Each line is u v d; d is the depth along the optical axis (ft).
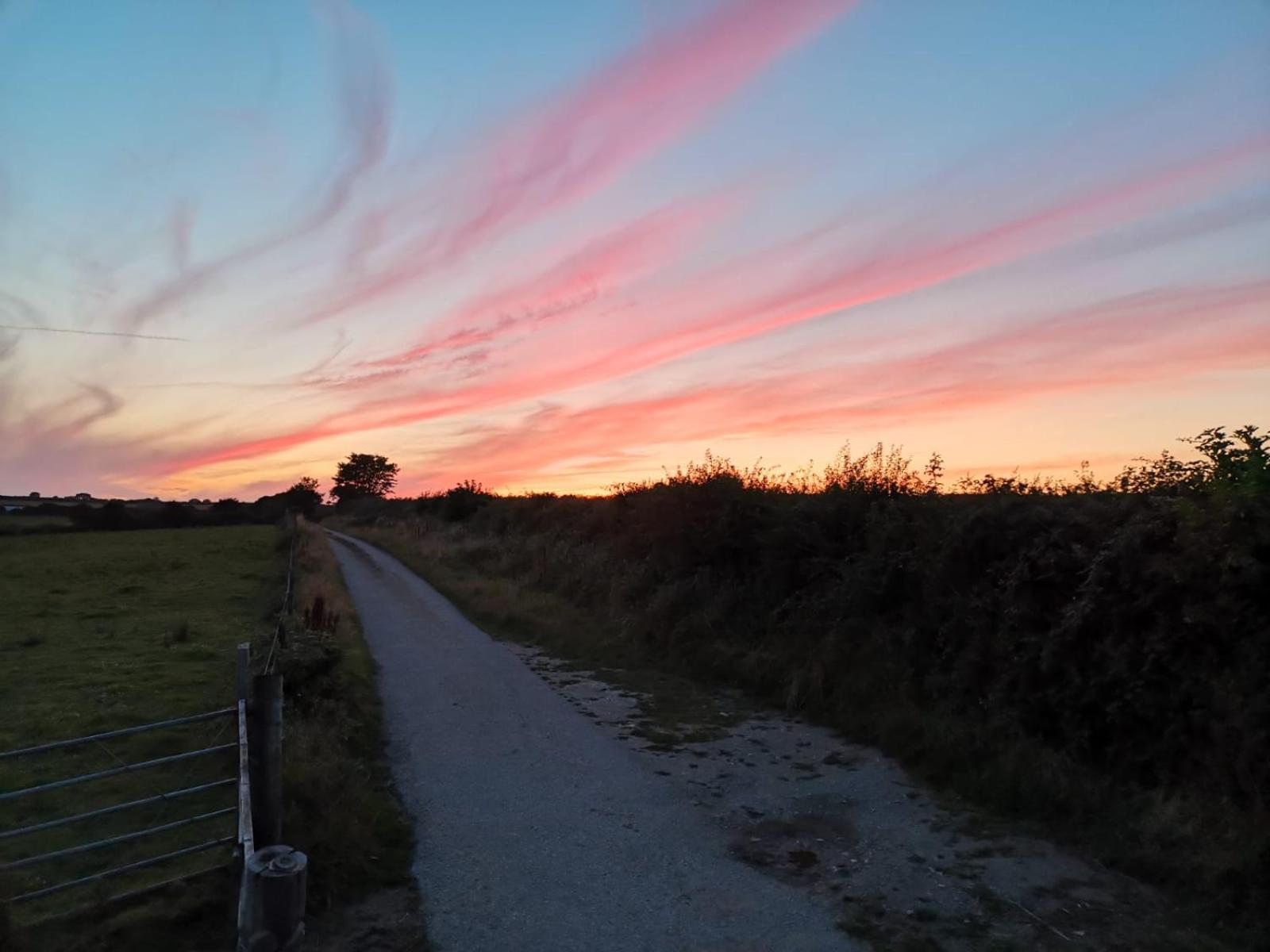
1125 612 22.47
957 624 29.09
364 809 21.43
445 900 17.47
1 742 29.35
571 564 68.03
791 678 34.81
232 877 17.31
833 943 15.62
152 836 20.70
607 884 18.29
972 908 16.90
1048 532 26.55
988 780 23.38
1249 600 19.85
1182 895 17.04
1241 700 18.76
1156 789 20.38
